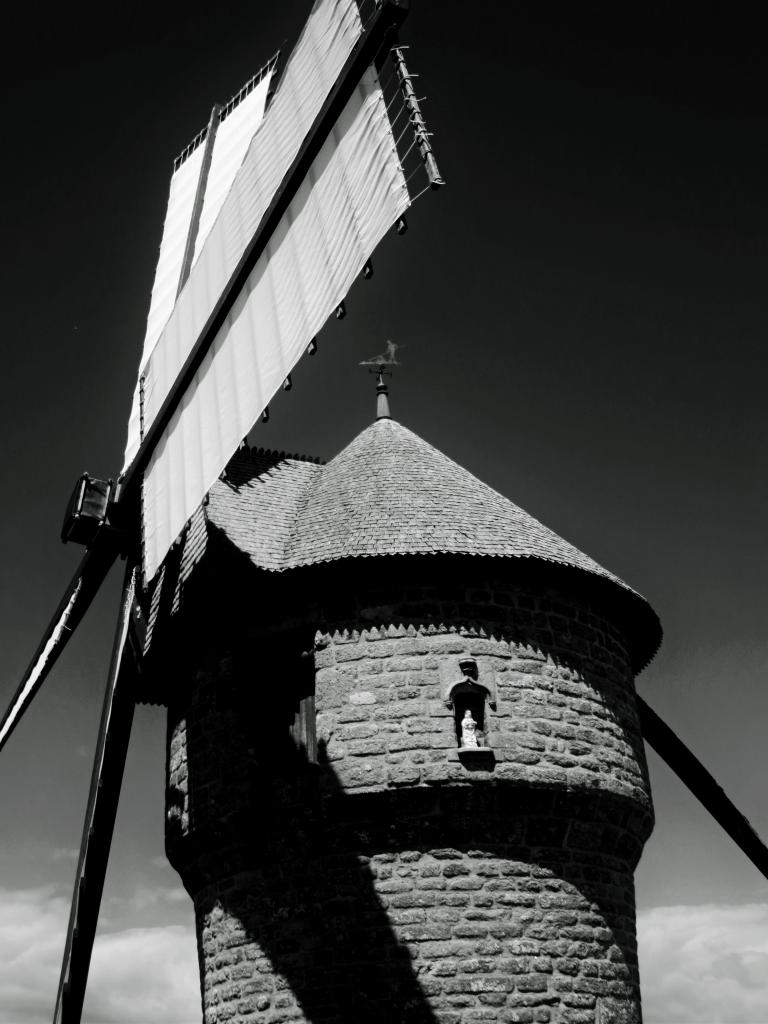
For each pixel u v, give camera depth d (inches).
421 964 714.8
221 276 799.1
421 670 765.9
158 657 866.1
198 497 737.0
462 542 793.6
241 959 764.0
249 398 688.4
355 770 746.2
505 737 754.2
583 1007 729.6
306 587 801.6
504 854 742.5
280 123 769.6
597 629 831.7
